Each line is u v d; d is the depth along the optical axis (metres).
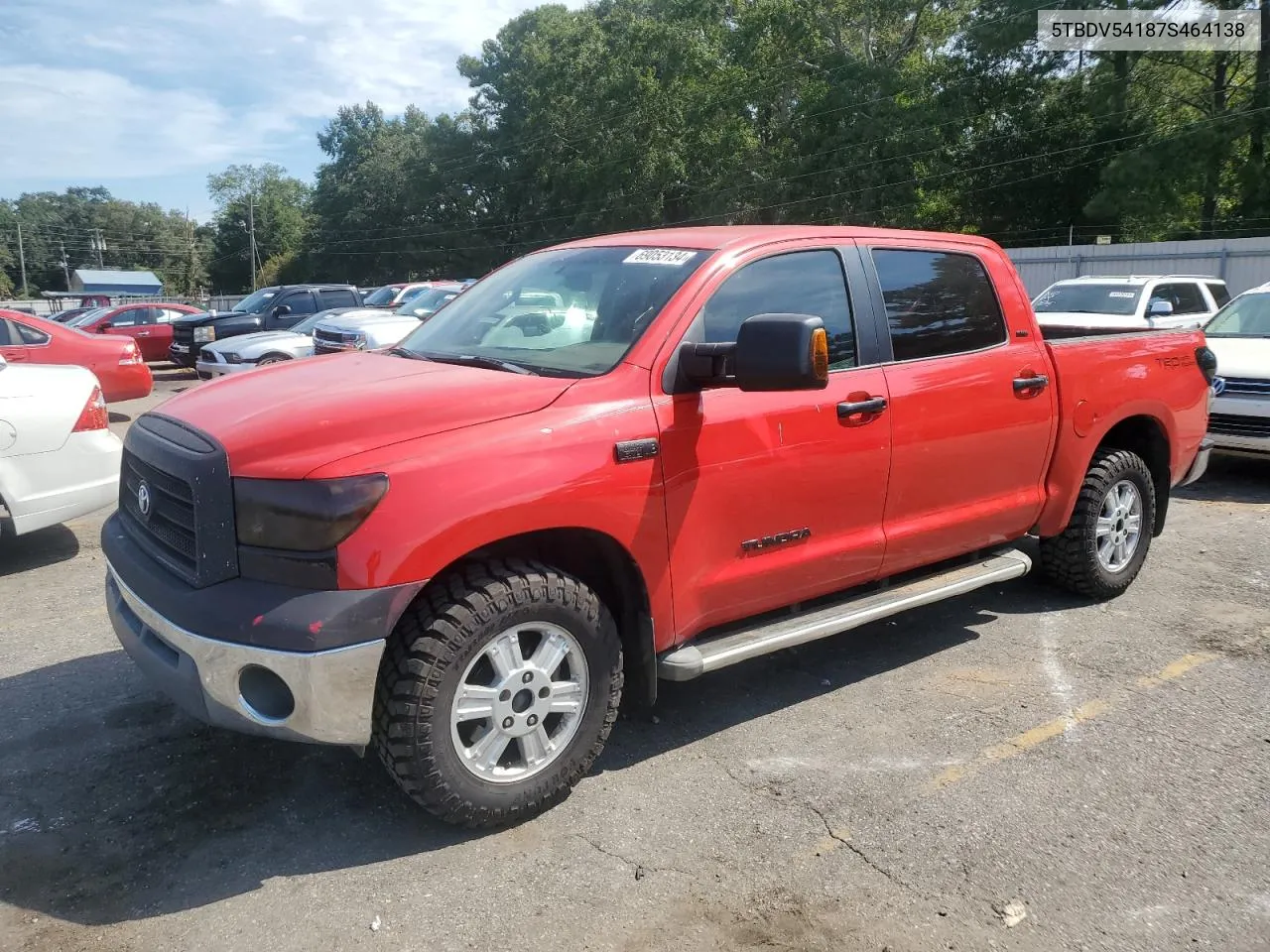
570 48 56.94
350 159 84.75
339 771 3.59
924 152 40.97
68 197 140.38
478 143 70.06
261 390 3.42
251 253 95.81
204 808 3.34
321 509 2.78
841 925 2.78
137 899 2.86
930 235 4.52
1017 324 4.74
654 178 49.50
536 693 3.17
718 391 3.58
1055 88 42.56
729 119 47.06
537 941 2.70
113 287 99.31
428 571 2.88
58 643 4.84
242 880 2.96
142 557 3.27
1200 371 5.73
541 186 63.69
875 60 45.28
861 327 4.07
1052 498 4.94
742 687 4.38
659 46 48.56
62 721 3.97
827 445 3.84
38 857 3.06
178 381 20.77
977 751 3.79
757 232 3.97
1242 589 5.75
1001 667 4.60
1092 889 2.95
